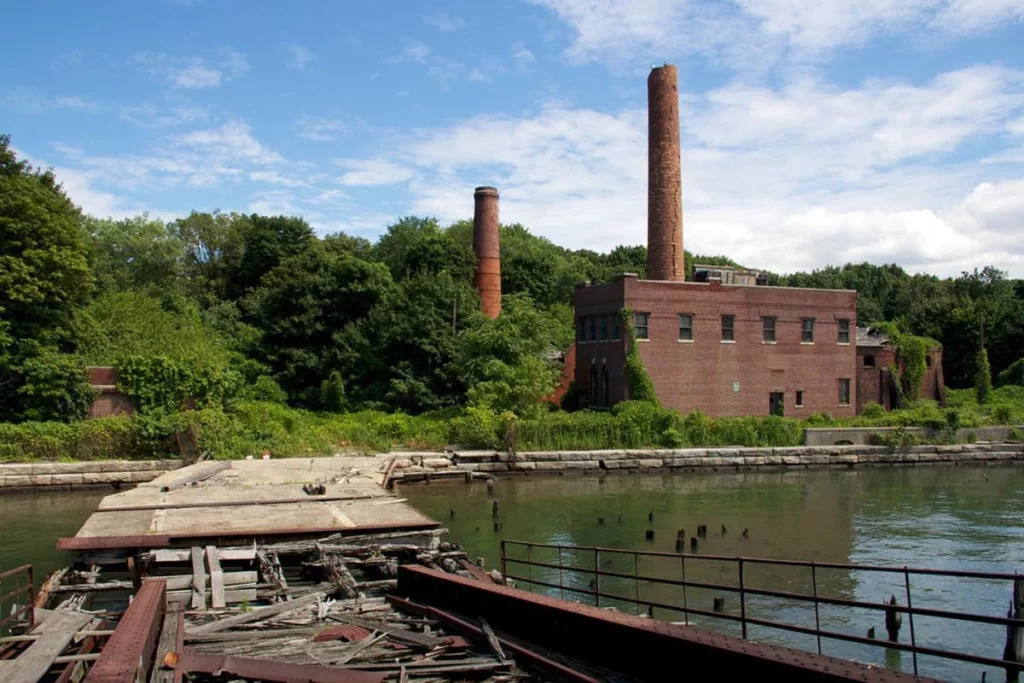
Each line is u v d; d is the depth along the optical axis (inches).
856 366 2253.9
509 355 1959.9
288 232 3090.6
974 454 1897.1
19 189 1656.0
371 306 2343.8
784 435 1856.5
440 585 550.0
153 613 404.2
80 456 1467.8
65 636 414.3
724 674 346.0
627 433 1788.9
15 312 1640.0
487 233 2571.4
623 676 391.5
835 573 853.2
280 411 1811.0
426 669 408.5
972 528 1087.6
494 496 1362.0
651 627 388.5
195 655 383.2
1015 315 2925.7
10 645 422.6
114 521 741.9
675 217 2140.7
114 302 2076.8
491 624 491.5
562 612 433.7
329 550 658.2
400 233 3673.7
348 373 2226.9
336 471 1221.1
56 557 869.8
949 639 661.3
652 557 916.6
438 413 1959.9
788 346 2103.8
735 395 2039.9
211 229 3395.7
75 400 1595.7
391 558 668.7
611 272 3599.9
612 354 1996.8
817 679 307.0
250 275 3029.0
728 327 2042.3
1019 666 318.7
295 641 462.3
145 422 1501.0
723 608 733.3
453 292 2220.7
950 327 3036.4
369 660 428.8
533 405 1875.0
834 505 1274.6
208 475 1131.3
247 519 756.0
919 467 1818.4
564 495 1376.7
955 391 2559.1
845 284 4175.7
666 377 1973.4
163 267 3105.3
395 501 882.1
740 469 1758.1
